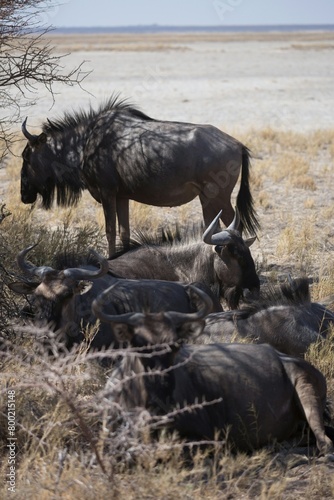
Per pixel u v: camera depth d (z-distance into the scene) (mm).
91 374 16844
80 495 12781
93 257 21328
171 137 27828
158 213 37438
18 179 44125
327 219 36812
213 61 161750
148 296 19516
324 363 18109
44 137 29359
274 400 15375
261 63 155875
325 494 13648
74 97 84500
